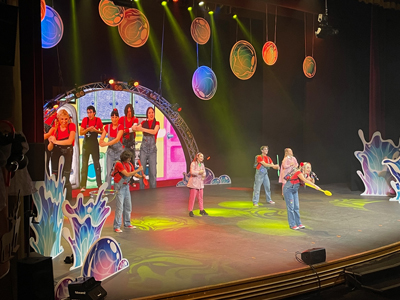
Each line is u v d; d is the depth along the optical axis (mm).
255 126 14078
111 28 10938
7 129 4086
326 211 8484
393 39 12148
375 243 6051
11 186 4004
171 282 4484
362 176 10633
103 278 4559
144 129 11406
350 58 12172
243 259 5293
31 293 3783
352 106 12039
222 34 13406
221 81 13570
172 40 12219
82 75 10500
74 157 10273
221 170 13812
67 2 10172
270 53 10336
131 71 11383
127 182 6875
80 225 5078
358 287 4980
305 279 4848
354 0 11375
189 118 12852
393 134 12336
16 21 3795
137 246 5930
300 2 9984
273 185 12656
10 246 3732
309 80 13195
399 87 12305
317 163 13148
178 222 7500
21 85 4617
